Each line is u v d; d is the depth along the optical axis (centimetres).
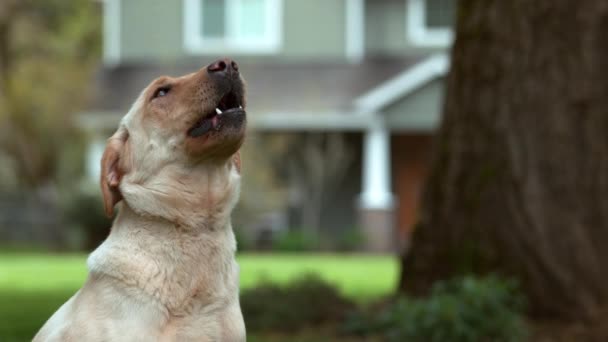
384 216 2261
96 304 446
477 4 928
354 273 1562
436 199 940
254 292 942
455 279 868
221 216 474
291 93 2388
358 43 2486
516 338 777
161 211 463
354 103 2320
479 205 902
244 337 473
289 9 2512
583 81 876
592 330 823
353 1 2480
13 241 2416
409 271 952
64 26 3312
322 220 2434
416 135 2511
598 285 855
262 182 2258
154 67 2536
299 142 2425
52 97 2584
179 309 452
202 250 464
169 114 472
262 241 2327
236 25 2525
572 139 876
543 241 870
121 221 476
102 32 3291
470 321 770
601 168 870
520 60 893
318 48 2508
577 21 881
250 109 2308
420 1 2475
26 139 2638
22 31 3186
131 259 454
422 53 2483
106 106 2430
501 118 898
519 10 896
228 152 468
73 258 1969
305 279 984
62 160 2478
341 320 912
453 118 937
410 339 773
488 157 903
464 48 934
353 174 2442
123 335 438
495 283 815
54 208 2380
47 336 457
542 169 880
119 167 482
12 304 1102
